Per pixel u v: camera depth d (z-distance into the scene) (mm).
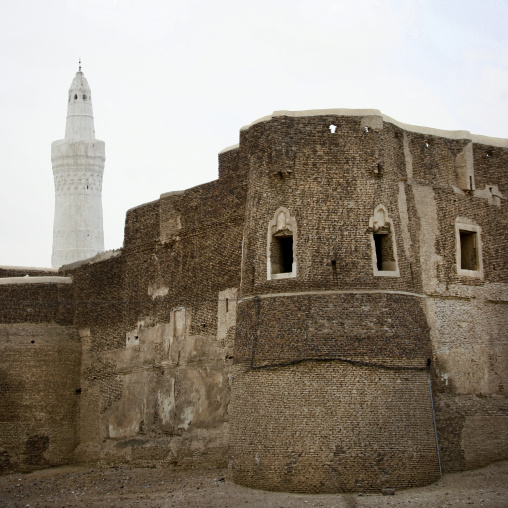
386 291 29094
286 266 30500
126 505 28656
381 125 30203
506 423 32062
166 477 33656
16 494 33625
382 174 29938
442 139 32844
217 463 33406
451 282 31922
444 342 31234
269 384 28906
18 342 41312
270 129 30500
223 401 33531
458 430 30672
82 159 63031
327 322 28641
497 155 34219
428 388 29422
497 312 33156
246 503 27031
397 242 29875
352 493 27453
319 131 29984
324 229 29312
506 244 33875
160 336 37500
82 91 64312
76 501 30516
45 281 43062
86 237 62688
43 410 40781
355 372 28234
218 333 34219
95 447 40219
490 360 32469
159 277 38156
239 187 34031
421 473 28359
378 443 27828
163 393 36750
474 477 29438
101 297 41688
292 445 28094
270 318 29438
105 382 40469
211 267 35062
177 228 37344
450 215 32312
